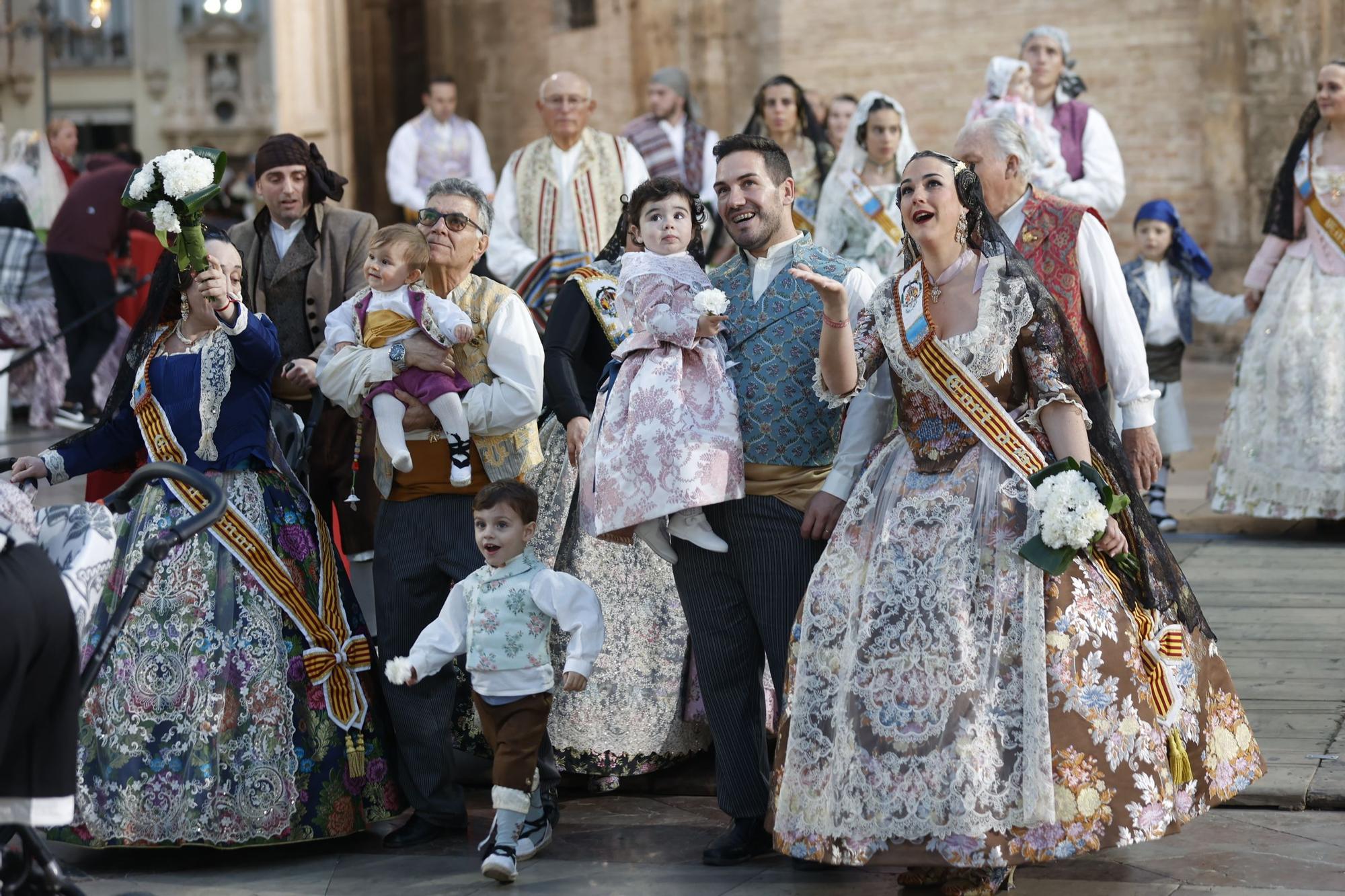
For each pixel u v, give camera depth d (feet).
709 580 17.74
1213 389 56.13
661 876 17.06
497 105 84.07
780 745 16.39
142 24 243.40
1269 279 32.86
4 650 13.47
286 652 18.19
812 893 16.37
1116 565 15.92
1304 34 63.46
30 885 14.55
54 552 15.21
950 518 15.75
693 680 20.22
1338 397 31.60
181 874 17.74
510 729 17.35
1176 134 66.74
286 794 17.81
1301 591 27.17
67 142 61.31
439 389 18.43
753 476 17.44
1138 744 15.28
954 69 71.20
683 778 20.45
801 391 17.37
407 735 18.62
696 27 73.46
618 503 17.06
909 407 16.44
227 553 18.26
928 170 16.14
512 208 32.89
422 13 86.99
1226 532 32.89
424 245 18.76
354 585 21.54
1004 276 16.02
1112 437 16.35
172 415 18.48
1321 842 17.04
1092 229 18.16
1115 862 16.65
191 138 244.22
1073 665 15.23
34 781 13.89
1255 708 20.93
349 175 89.35
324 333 21.27
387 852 18.40
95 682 17.81
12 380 49.93
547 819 18.26
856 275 17.63
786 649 17.37
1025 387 16.31
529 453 19.25
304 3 87.25
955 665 15.23
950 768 14.98
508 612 17.56
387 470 19.12
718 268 18.31
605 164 32.89
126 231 50.49
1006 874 15.92
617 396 17.43
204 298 18.15
